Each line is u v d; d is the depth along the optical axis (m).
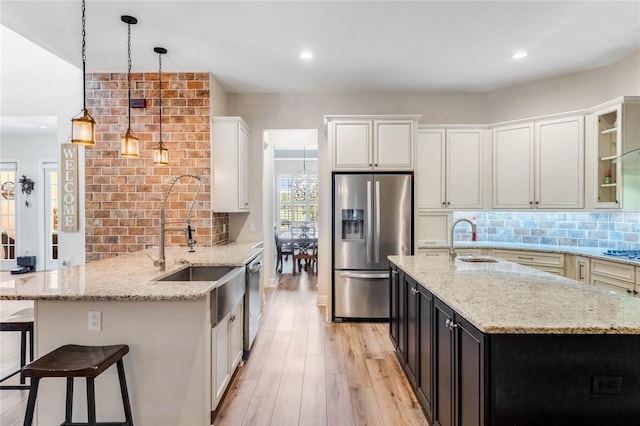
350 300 3.98
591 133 3.61
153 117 3.74
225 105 4.38
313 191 8.72
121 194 3.74
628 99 3.17
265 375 2.71
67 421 1.83
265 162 5.52
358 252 3.99
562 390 1.31
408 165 3.99
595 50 3.29
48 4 2.48
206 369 1.92
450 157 4.30
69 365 1.57
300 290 5.46
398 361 2.94
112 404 1.89
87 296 1.75
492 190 4.25
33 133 6.72
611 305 1.55
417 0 2.46
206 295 1.92
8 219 6.91
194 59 3.43
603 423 1.32
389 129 3.99
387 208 3.97
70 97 4.23
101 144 3.73
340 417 2.17
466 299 1.65
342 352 3.14
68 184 4.06
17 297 1.74
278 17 2.67
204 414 1.91
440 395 1.84
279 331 3.68
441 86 4.26
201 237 3.77
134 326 1.89
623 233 3.54
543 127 3.89
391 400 2.36
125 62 3.48
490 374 1.31
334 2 2.48
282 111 4.51
